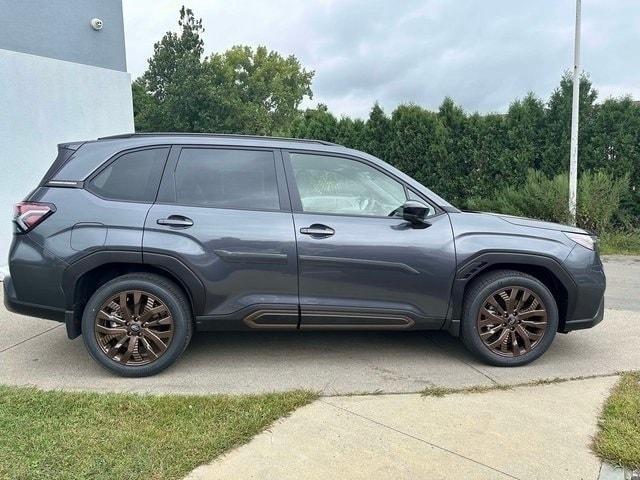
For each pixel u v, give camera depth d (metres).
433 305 4.27
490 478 2.90
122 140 4.30
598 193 10.64
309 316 4.20
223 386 3.99
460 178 12.66
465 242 4.24
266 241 4.09
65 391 3.80
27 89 7.42
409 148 12.81
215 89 39.38
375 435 3.30
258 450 3.11
